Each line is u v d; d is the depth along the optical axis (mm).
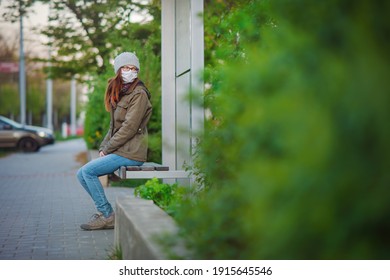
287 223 2666
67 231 9383
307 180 2580
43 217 10984
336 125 2553
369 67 2531
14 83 83625
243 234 3926
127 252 6168
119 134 9148
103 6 25359
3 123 39719
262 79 2965
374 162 2467
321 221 2582
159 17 21016
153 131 17500
